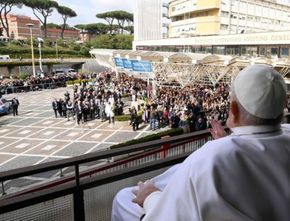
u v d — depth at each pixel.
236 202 1.11
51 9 99.50
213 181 1.12
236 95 1.32
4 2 86.50
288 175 1.20
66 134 19.98
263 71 1.31
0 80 43.81
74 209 2.46
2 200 2.13
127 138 18.78
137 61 26.14
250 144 1.25
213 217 1.09
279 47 29.42
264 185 1.17
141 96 29.69
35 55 72.12
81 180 2.50
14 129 21.47
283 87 1.30
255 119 1.28
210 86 30.98
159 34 74.81
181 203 1.15
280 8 69.00
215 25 59.62
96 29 114.81
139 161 3.99
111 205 2.73
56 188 2.35
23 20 98.00
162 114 20.56
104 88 33.38
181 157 3.03
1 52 68.25
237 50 34.88
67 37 116.00
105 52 36.69
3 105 26.17
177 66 28.08
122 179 2.66
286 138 1.31
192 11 63.00
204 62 24.59
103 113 23.48
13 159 15.42
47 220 2.34
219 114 16.45
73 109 24.41
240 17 62.38
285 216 1.14
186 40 43.50
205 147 1.26
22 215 2.23
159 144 2.96
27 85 41.00
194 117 16.52
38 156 15.83
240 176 1.15
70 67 71.38
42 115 25.94
